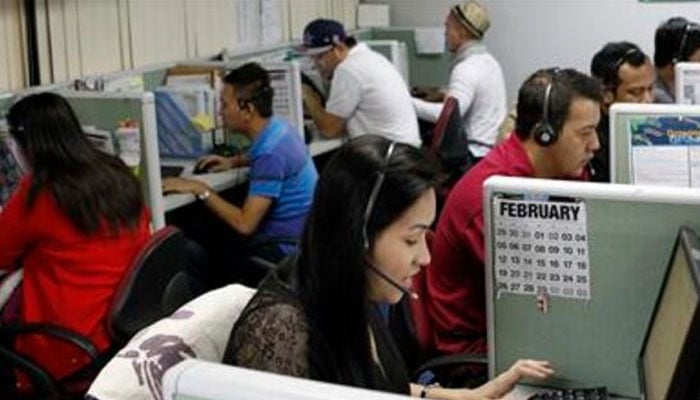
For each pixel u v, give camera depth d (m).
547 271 1.79
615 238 1.72
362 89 4.32
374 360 1.49
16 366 2.39
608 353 1.79
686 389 1.26
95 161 2.50
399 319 2.02
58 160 2.45
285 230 3.40
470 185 2.11
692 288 1.30
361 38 5.84
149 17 4.28
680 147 2.35
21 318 2.55
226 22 4.82
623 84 2.96
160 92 3.98
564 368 1.83
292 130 3.45
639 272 1.72
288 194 3.39
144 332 1.39
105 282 2.49
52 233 2.46
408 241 1.39
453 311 2.14
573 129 2.13
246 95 3.36
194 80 4.18
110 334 2.42
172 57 4.46
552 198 1.75
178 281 2.55
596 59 3.02
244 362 1.33
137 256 2.42
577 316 1.80
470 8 4.83
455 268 2.12
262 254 3.31
